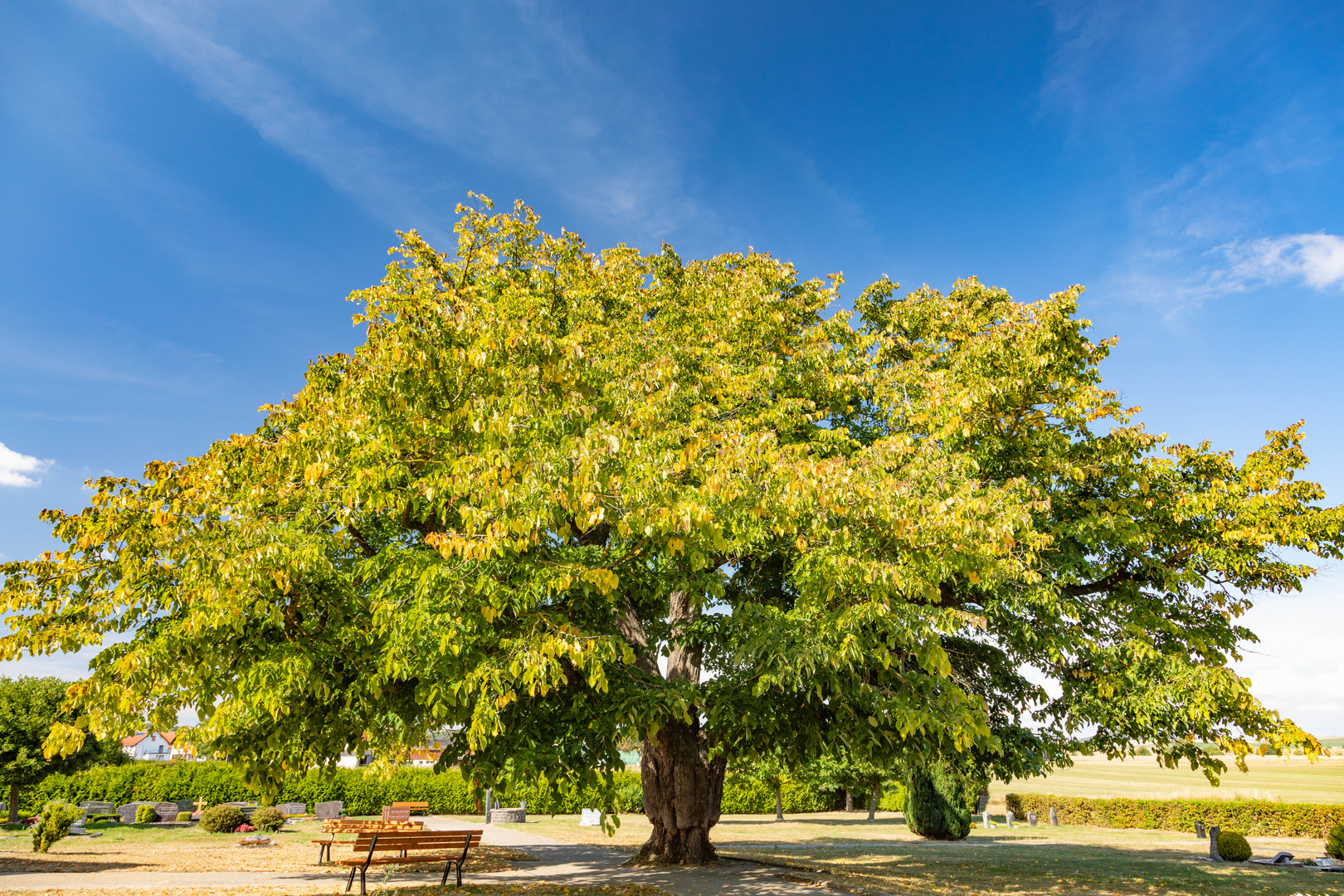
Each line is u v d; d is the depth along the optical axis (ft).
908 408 44.98
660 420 34.96
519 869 51.55
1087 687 42.98
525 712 34.09
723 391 43.24
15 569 30.17
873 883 44.88
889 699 35.58
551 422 29.19
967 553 30.27
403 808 75.56
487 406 28.71
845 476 28.81
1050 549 42.83
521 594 28.30
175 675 27.86
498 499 25.48
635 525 26.63
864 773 115.03
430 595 27.55
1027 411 44.34
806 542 32.63
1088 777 272.31
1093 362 47.21
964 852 69.46
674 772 50.80
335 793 107.65
